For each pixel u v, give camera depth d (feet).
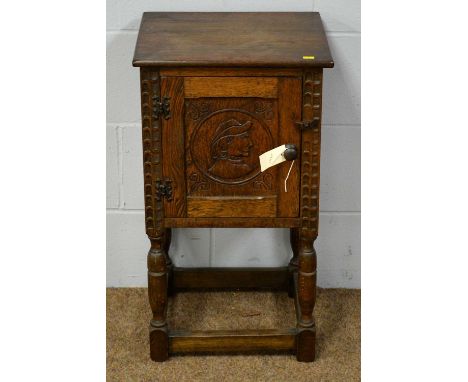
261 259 9.14
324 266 9.20
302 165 7.15
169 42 7.17
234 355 8.04
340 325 8.54
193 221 7.36
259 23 7.69
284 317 8.63
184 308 8.75
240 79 6.89
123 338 8.30
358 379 7.68
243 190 7.26
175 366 7.87
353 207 8.95
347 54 8.35
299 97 6.94
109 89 8.46
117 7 8.16
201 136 7.09
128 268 9.21
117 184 8.83
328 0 8.16
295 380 7.68
